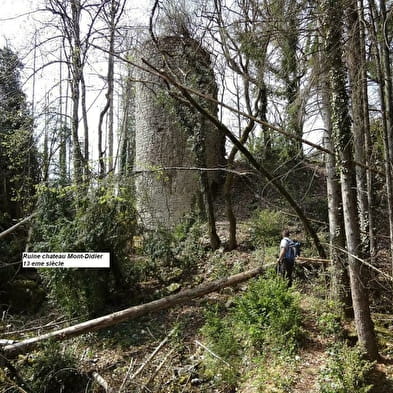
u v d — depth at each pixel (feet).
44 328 28.58
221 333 23.68
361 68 16.85
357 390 16.16
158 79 42.04
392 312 23.38
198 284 32.83
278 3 17.39
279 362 20.07
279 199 42.14
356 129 18.89
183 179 47.21
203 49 34.42
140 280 33.27
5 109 42.88
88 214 28.73
